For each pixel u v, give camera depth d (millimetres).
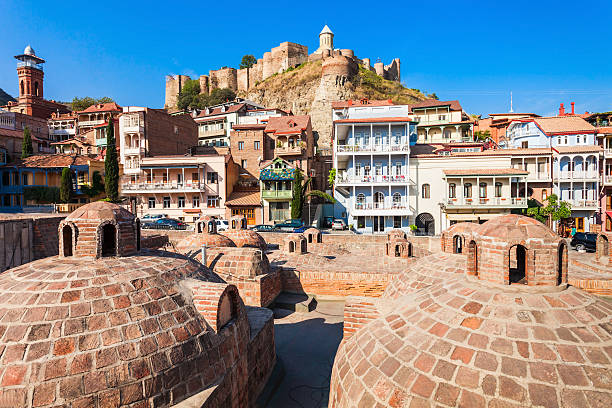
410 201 40812
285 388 11305
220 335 8203
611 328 6004
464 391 5414
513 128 48000
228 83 108688
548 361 5453
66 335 6453
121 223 8891
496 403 5184
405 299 8898
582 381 5180
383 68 105062
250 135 53250
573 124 42906
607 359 5430
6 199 48281
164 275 8445
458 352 5914
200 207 45625
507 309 6336
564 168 40500
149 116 50125
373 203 40344
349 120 40562
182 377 7047
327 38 101938
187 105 98625
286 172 43875
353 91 84562
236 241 22469
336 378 7207
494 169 39250
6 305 6852
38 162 49531
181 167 44938
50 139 69000
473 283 7320
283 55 104062
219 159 45531
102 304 7035
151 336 7004
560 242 6750
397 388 5852
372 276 19969
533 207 38938
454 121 55656
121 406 6270
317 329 16234
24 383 5973
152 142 50594
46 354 6215
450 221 39938
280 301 19156
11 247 16109
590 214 39438
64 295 7000
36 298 6918
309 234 27984
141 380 6516
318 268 21297
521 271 7691
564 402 5016
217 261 17859
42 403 5895
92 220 8578
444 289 7559
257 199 45656
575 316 6113
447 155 40344
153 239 19469
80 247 8484
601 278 18172
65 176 45125
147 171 46406
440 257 13977
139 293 7562
